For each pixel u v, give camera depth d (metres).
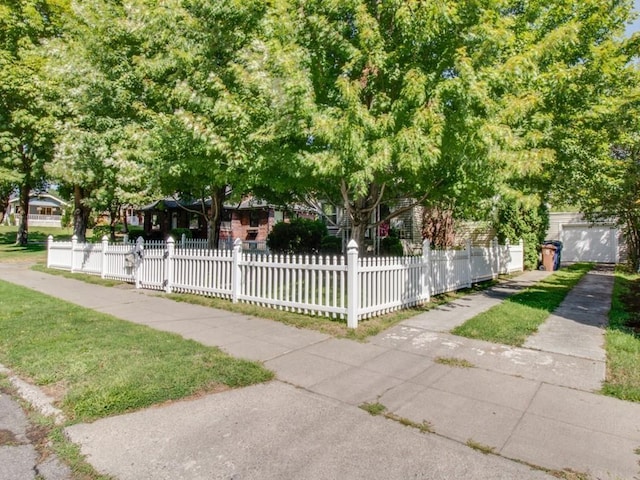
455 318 7.37
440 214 16.36
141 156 9.63
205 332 6.23
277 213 27.03
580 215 22.36
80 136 11.29
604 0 9.56
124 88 11.18
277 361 4.98
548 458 2.95
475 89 5.89
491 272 13.68
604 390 4.15
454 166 7.41
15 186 24.50
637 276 14.80
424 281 8.86
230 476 2.68
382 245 17.06
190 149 8.79
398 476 2.71
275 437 3.20
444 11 6.12
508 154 6.48
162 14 8.79
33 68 15.22
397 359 5.13
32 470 2.71
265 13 7.89
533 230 17.59
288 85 6.42
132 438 3.13
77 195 19.25
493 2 6.83
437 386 4.28
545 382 4.39
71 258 14.65
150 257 10.62
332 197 11.52
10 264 17.53
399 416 3.58
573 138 10.15
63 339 5.51
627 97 9.81
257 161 7.45
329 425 3.41
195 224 29.16
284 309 7.67
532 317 7.34
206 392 4.02
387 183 8.66
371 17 6.97
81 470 2.72
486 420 3.53
